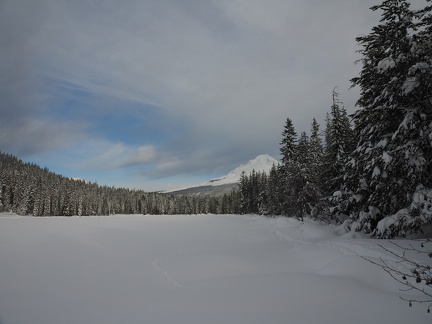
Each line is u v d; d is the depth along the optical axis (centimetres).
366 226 1396
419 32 1107
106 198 12938
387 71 1173
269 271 1035
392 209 1284
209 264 1210
